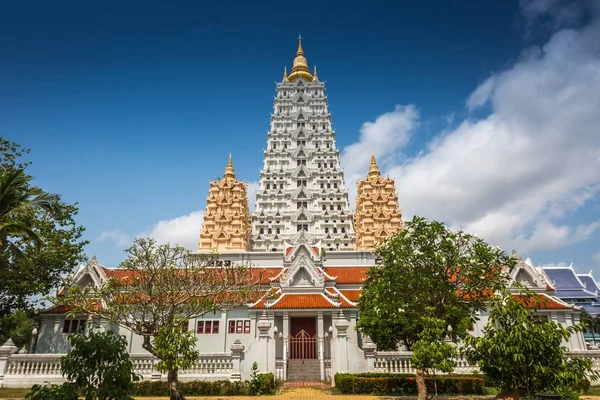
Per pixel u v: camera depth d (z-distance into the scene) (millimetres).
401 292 30234
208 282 34562
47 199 31672
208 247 100000
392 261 30484
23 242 38375
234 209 105312
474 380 30828
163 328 25234
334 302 46781
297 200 102625
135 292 31328
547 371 17781
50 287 42844
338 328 35250
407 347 41500
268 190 104000
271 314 46500
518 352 17609
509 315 18906
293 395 30297
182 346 24219
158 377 33281
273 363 35531
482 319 49031
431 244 30141
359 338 46719
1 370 33031
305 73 127875
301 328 48031
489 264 30406
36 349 43781
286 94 117750
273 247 98375
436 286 29391
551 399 17969
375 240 99375
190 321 50344
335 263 88625
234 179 113750
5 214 29750
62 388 16578
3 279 37875
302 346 43750
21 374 33156
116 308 29969
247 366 34781
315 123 112875
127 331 47750
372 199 105438
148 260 30891
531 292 21828
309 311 45969
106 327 45031
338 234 98750
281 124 113188
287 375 39719
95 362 18000
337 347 34906
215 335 49625
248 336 49469
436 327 24109
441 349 22641
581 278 103000
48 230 42125
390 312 30578
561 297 95312
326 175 105812
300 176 105188
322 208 103062
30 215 32531
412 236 30469
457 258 30203
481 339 19344
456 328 30953
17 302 40500
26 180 30578
